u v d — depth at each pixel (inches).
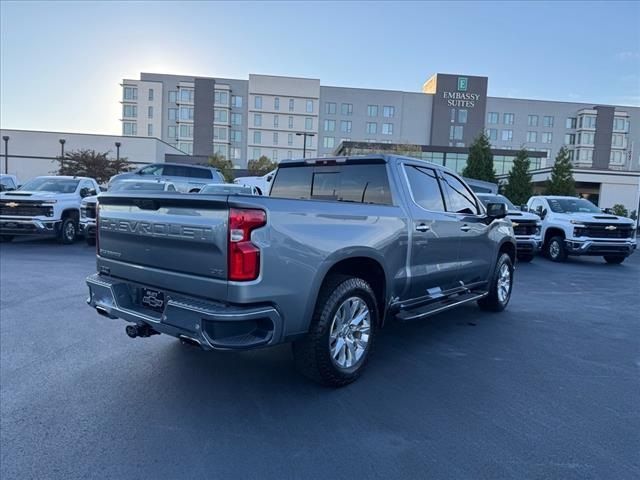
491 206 239.1
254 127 3272.6
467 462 115.4
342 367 155.0
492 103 3376.0
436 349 201.2
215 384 159.5
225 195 125.9
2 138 1905.8
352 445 122.3
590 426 134.2
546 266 490.9
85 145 1955.0
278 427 131.1
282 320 131.6
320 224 142.3
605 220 498.9
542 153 2468.0
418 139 3314.5
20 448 119.4
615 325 247.1
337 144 3309.5
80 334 211.6
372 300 165.3
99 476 108.2
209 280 127.9
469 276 232.7
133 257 151.9
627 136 3489.2
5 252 474.0
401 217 177.2
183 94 3262.8
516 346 207.2
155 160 2016.5
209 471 110.3
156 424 132.2
